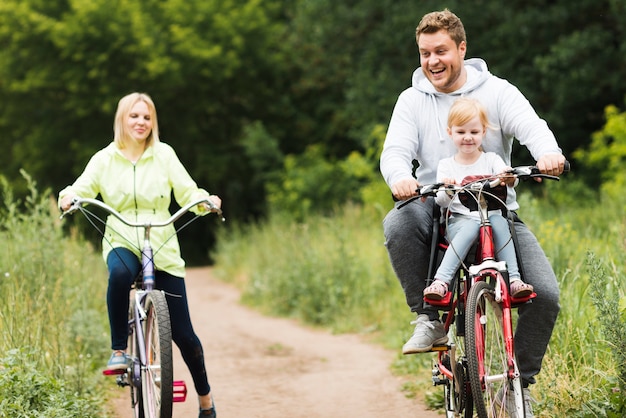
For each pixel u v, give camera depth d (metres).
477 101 8.14
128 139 9.37
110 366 8.98
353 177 44.19
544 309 8.04
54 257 14.85
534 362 8.24
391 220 8.43
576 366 10.19
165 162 9.48
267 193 50.91
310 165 46.28
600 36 34.97
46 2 50.97
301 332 19.67
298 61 50.97
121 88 50.53
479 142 8.14
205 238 54.28
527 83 36.62
